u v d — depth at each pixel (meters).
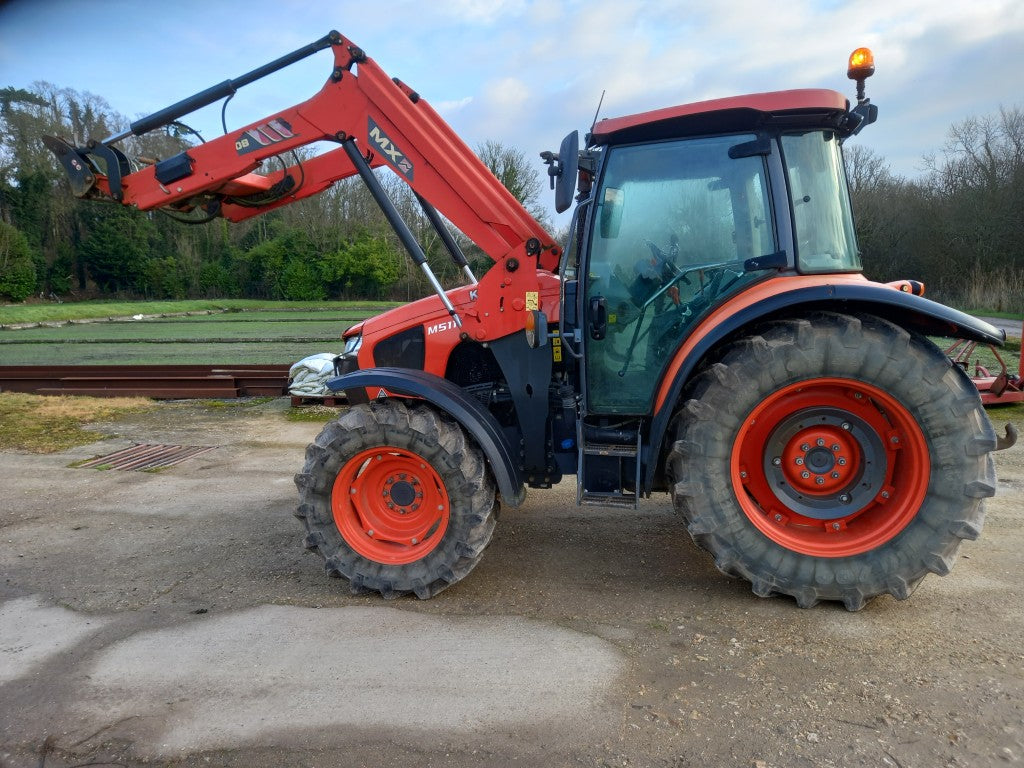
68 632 3.19
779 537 3.16
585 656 2.82
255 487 5.58
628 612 3.20
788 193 3.18
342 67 3.65
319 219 50.91
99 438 7.40
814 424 3.22
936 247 28.14
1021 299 22.81
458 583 3.59
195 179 3.93
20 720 2.52
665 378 3.33
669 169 3.30
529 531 4.33
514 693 2.58
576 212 3.38
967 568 3.54
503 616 3.21
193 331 25.34
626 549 4.00
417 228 20.09
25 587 3.71
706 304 3.31
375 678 2.71
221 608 3.39
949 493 2.95
